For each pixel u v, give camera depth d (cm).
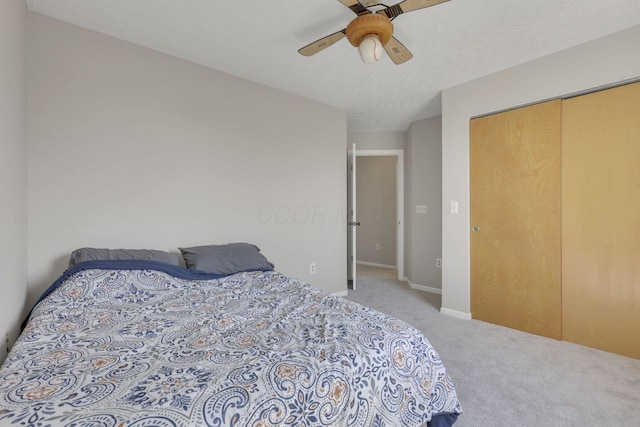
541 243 255
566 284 243
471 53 241
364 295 388
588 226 231
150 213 238
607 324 224
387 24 157
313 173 349
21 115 171
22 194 174
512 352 226
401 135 480
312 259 351
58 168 201
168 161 247
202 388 86
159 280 191
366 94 330
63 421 71
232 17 198
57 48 201
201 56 250
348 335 122
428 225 416
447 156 310
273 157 314
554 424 150
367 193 609
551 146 248
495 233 281
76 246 208
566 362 210
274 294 185
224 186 279
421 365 124
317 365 100
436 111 387
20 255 167
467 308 300
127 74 227
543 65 247
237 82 287
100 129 216
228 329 132
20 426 69
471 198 296
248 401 84
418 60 252
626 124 214
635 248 211
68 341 118
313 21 203
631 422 151
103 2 184
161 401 80
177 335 125
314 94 330
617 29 211
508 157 271
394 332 128
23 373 94
